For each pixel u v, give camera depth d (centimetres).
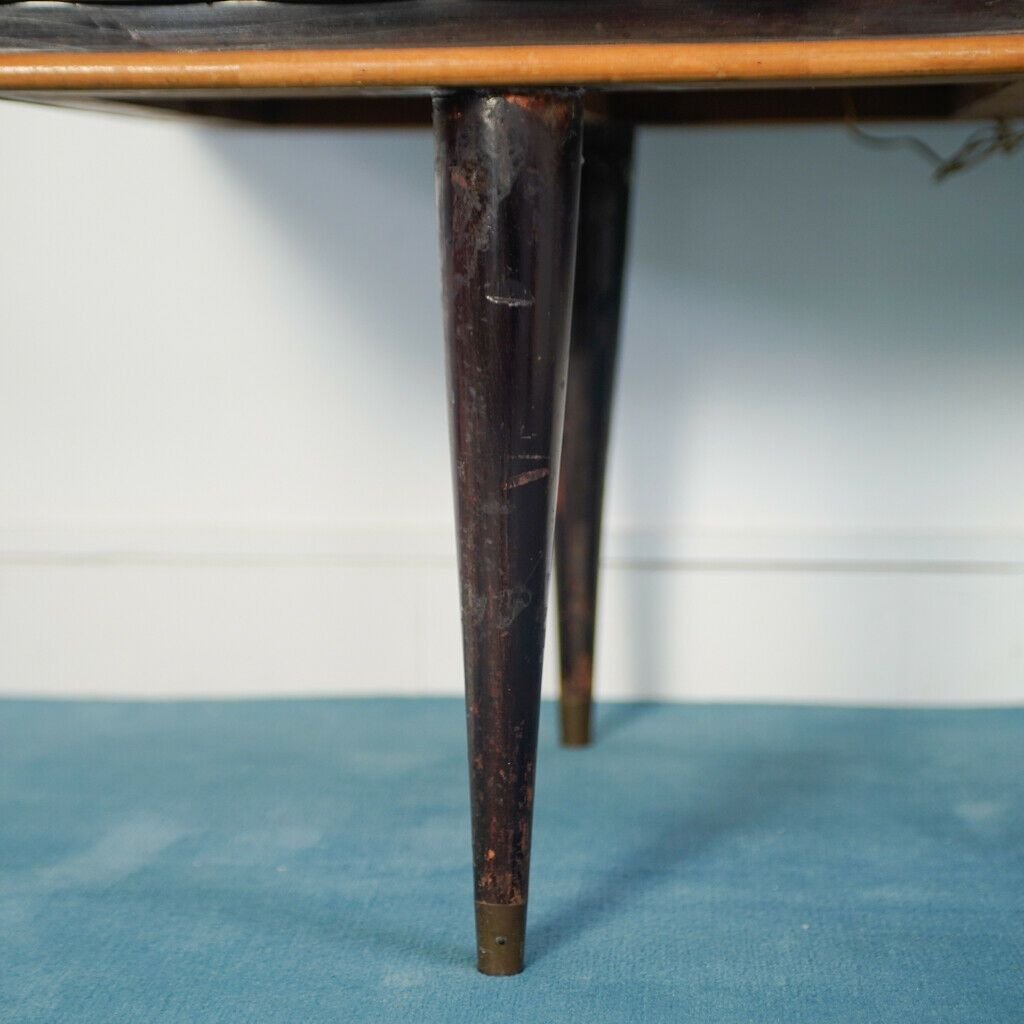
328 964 69
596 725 115
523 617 65
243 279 123
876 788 98
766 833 89
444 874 82
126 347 125
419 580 123
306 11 60
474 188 62
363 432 124
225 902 78
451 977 68
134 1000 65
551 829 89
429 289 122
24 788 98
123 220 123
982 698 121
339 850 86
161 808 94
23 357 126
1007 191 118
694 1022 63
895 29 56
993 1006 64
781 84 58
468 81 58
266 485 125
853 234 119
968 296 119
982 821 91
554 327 64
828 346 121
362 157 121
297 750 108
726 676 123
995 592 120
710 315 121
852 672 122
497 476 64
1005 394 120
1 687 127
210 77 60
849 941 72
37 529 125
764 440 122
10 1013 64
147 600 125
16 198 124
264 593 124
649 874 82
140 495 126
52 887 80
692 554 121
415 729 113
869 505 122
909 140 110
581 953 71
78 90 61
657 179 120
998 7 56
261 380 124
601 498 105
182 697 125
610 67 57
